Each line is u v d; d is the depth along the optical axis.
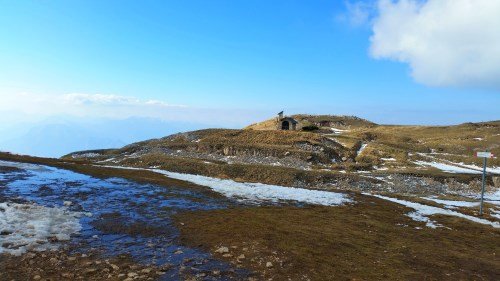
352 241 18.02
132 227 17.38
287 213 23.84
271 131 114.06
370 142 113.75
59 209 19.59
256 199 28.64
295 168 71.81
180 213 21.22
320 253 15.34
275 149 89.50
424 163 90.06
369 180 64.81
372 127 174.50
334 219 23.28
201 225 18.66
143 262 12.89
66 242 14.48
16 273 11.10
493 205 41.41
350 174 68.62
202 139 107.38
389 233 20.97
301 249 15.60
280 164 80.44
